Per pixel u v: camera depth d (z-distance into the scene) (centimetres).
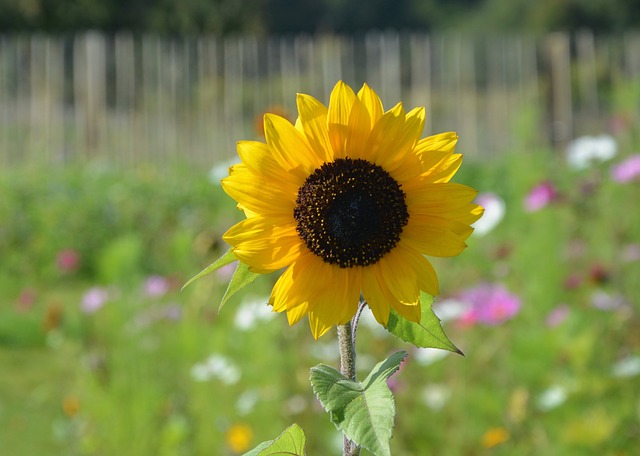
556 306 484
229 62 1408
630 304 457
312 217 179
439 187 182
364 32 4462
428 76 1423
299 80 1391
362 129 182
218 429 432
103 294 501
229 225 726
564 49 1347
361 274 179
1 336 741
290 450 170
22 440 534
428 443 412
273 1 4144
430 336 179
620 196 529
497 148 1395
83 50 1384
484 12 4675
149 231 1012
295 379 425
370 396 157
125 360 456
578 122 1323
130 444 431
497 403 420
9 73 1370
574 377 415
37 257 1001
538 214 539
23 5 2909
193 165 1351
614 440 391
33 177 1127
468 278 575
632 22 4059
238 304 472
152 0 3020
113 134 1369
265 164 180
